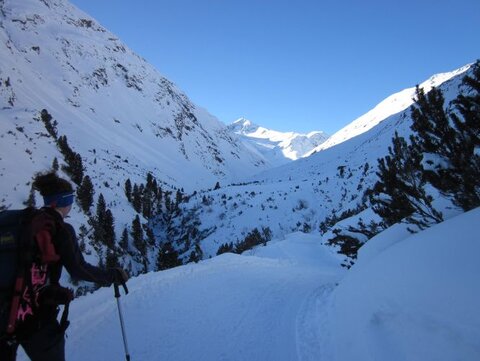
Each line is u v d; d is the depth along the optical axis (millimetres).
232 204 156000
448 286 4062
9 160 91250
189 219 154875
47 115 163500
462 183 7824
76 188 104625
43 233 2504
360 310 5453
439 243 5258
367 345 4387
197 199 173625
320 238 47156
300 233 55031
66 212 2834
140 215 132750
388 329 4320
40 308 2516
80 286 28984
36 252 2486
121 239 96750
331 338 5629
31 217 2484
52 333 2559
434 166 8258
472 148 7434
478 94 7352
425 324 3826
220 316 6977
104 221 93500
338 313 6453
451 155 7953
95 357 4926
